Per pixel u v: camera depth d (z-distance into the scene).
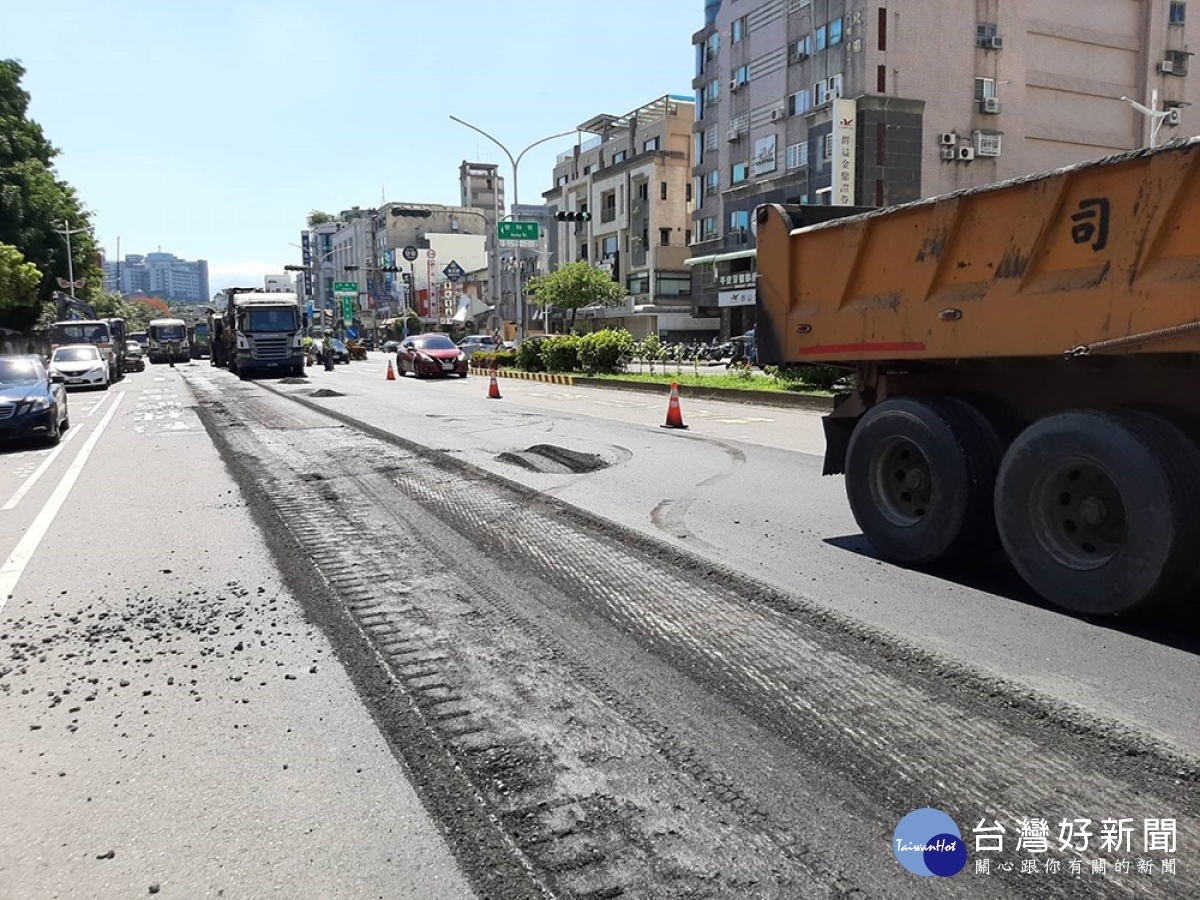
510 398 22.30
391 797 3.29
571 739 3.71
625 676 4.35
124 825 3.14
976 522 5.86
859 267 6.45
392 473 10.40
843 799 3.21
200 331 80.19
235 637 5.02
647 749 3.61
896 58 38.12
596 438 13.52
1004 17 39.47
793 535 7.17
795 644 4.72
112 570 6.48
